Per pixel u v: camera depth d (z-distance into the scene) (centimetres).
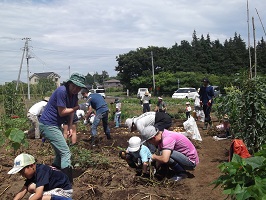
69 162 535
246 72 710
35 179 401
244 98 654
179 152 597
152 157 588
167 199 516
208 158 780
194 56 6600
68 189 422
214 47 6706
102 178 595
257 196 259
